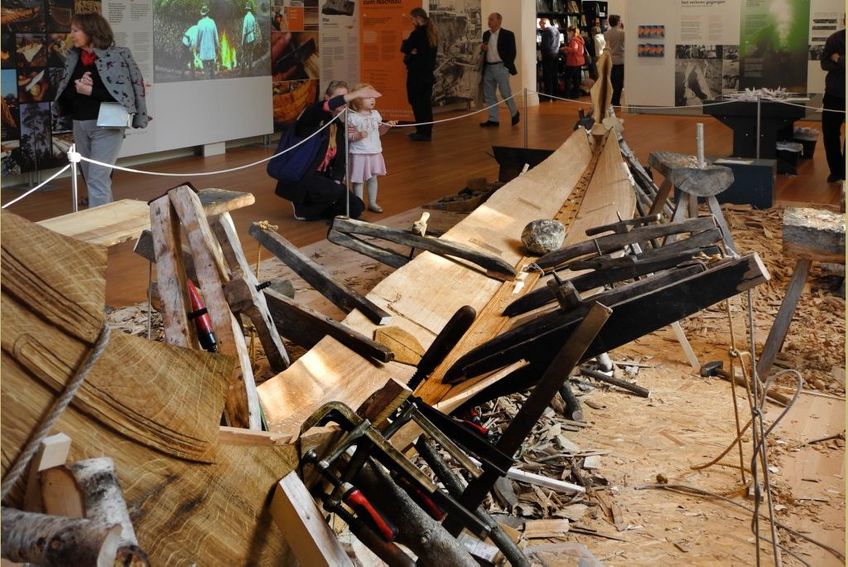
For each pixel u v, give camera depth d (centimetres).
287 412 318
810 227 501
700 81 1795
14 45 1064
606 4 2639
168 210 301
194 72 1328
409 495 239
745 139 1222
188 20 1304
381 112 1738
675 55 1802
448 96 1995
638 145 1463
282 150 907
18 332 145
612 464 416
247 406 273
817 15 1658
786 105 1191
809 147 1345
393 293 472
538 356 351
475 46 2053
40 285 147
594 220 652
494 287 520
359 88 908
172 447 183
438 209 991
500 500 370
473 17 2031
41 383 147
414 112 1555
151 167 1266
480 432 277
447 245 535
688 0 1759
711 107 1232
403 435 262
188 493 188
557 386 259
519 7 2133
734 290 348
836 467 412
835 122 1141
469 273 530
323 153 906
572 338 259
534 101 2227
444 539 221
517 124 1766
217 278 293
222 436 202
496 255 584
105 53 809
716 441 440
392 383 238
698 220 518
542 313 434
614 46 2073
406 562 214
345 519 216
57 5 1109
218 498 195
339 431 231
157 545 183
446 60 1969
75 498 144
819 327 612
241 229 880
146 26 1237
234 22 1394
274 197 1047
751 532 358
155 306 478
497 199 689
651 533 357
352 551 251
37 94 1099
